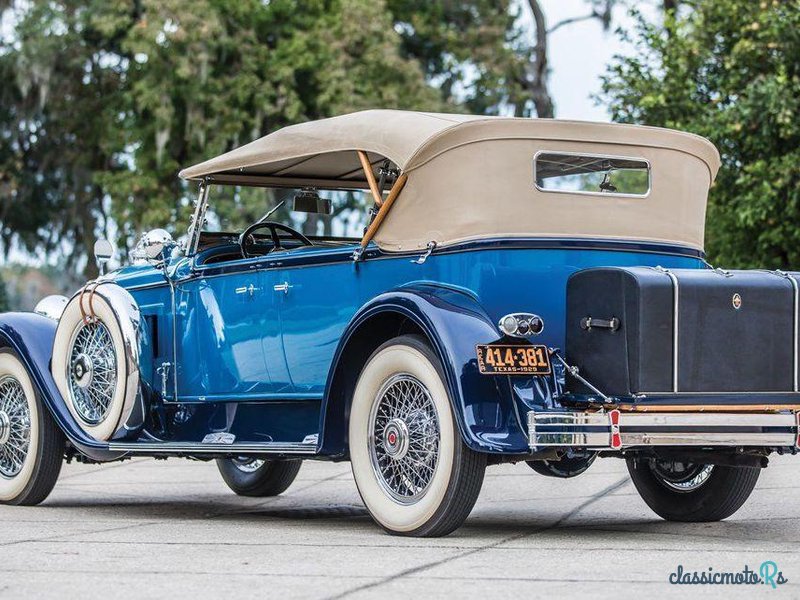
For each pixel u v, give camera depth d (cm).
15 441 938
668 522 789
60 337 912
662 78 1955
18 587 522
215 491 1061
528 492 980
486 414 644
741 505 768
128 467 1274
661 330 640
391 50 3128
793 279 676
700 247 780
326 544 657
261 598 492
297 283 784
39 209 3525
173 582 532
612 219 732
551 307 707
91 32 3306
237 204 956
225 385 845
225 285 845
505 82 3656
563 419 631
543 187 712
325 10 3303
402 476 694
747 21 1870
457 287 696
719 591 510
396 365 688
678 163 759
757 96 1778
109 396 891
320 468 1245
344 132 767
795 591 512
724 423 648
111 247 959
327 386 720
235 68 3094
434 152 705
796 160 1742
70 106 3356
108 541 675
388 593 502
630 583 527
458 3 3806
